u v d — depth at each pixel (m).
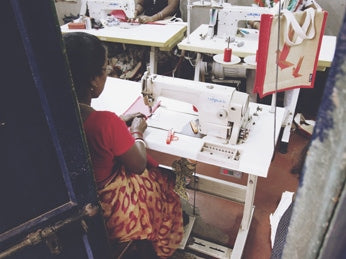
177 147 1.53
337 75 0.41
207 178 2.22
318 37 1.51
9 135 0.88
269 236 2.20
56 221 1.06
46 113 0.91
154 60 3.17
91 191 1.10
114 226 1.52
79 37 1.26
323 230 0.50
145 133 1.63
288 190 2.57
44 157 0.97
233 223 2.28
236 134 1.53
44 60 0.84
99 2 3.16
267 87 1.60
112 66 3.46
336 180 0.45
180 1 4.16
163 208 1.72
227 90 1.51
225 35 2.87
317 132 0.46
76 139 0.99
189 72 4.02
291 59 1.54
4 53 0.79
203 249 2.01
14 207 0.97
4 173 0.91
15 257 1.03
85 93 1.34
